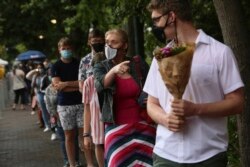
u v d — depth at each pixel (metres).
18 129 15.49
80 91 7.05
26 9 23.62
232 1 5.00
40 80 13.55
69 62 7.85
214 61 3.14
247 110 5.13
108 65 4.80
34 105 20.22
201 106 3.08
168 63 3.02
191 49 3.01
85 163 8.81
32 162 9.70
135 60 4.84
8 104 27.97
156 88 3.38
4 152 11.11
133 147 4.74
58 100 7.86
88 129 6.29
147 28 10.49
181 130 3.19
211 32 8.87
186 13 3.20
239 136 5.27
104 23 12.52
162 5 3.20
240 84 3.14
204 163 3.16
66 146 7.94
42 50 28.86
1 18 26.69
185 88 3.08
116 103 4.75
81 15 13.26
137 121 4.74
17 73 23.72
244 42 5.03
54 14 22.59
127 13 9.23
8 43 28.48
